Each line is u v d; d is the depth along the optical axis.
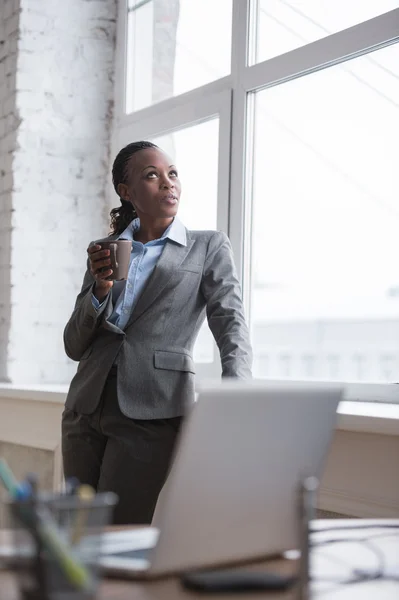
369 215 2.74
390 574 1.12
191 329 2.30
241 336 2.24
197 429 1.02
